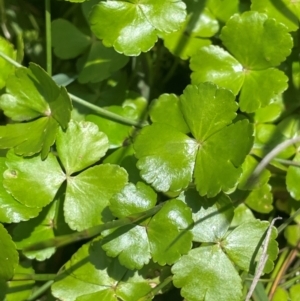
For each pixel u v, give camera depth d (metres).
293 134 0.26
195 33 0.26
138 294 0.23
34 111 0.24
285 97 0.26
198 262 0.23
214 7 0.26
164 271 0.24
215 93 0.23
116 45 0.24
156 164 0.23
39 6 0.28
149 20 0.24
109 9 0.24
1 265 0.23
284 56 0.25
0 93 0.25
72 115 0.26
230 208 0.23
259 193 0.25
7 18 0.27
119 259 0.23
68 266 0.24
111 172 0.23
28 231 0.24
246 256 0.23
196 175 0.23
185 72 0.28
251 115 0.26
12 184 0.23
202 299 0.23
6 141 0.23
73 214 0.23
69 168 0.23
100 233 0.23
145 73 0.27
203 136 0.23
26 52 0.28
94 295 0.23
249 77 0.25
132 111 0.26
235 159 0.23
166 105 0.24
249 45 0.25
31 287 0.24
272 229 0.23
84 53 0.26
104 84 0.27
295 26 0.25
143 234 0.23
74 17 0.27
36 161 0.23
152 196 0.23
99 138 0.24
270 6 0.25
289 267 0.26
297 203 0.26
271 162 0.25
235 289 0.23
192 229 0.23
